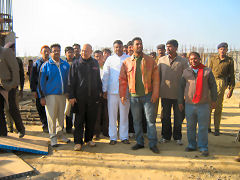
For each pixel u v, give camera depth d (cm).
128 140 481
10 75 421
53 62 446
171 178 312
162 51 547
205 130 403
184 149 434
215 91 400
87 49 424
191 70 408
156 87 413
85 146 455
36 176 316
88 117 443
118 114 583
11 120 541
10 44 441
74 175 322
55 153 412
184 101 445
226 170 333
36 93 538
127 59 435
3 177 297
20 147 388
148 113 420
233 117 760
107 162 369
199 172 328
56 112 453
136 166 352
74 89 429
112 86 465
